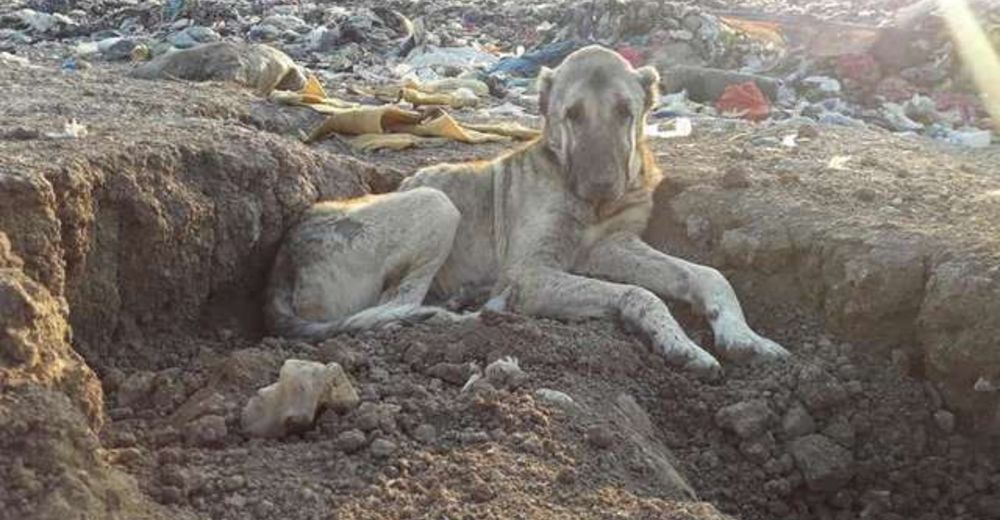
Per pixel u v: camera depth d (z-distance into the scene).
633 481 2.07
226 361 2.30
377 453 2.02
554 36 5.86
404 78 4.95
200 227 2.63
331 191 2.97
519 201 2.91
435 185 2.98
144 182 2.54
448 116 3.66
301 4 7.70
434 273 2.82
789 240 2.75
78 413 1.80
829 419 2.50
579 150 2.78
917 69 4.76
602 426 2.17
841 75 4.75
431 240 2.78
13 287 1.87
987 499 2.41
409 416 2.14
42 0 7.50
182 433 2.08
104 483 1.74
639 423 2.36
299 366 2.11
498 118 4.07
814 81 4.71
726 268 2.84
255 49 4.36
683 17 5.30
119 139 2.69
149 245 2.51
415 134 3.67
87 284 2.40
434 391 2.28
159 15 7.02
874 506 2.42
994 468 2.44
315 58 5.66
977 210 2.84
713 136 3.71
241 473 1.94
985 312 2.45
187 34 5.68
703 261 2.89
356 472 1.97
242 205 2.72
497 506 1.89
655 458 2.18
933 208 2.87
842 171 3.17
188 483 1.89
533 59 5.25
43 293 1.96
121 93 3.68
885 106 4.46
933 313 2.50
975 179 3.20
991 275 2.48
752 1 6.96
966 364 2.47
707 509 1.96
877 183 3.05
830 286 2.66
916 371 2.57
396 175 3.18
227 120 3.40
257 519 1.84
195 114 3.47
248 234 2.73
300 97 3.89
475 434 2.09
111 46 5.49
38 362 1.85
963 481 2.44
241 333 2.72
